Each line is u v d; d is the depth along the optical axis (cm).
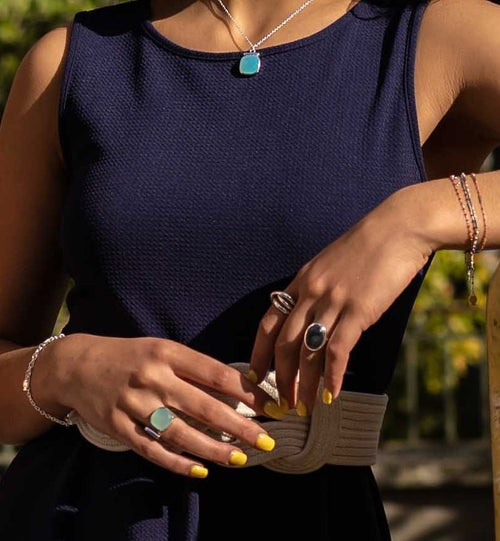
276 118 196
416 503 612
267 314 177
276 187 191
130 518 187
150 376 179
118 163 198
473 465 610
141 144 199
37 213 215
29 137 213
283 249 190
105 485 190
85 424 193
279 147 194
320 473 192
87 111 204
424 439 704
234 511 189
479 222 177
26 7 573
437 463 609
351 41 201
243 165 194
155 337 190
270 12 206
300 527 189
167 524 188
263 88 199
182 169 195
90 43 212
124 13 216
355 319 169
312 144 193
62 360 188
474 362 681
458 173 218
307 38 202
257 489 190
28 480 201
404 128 194
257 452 186
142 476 189
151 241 193
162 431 178
